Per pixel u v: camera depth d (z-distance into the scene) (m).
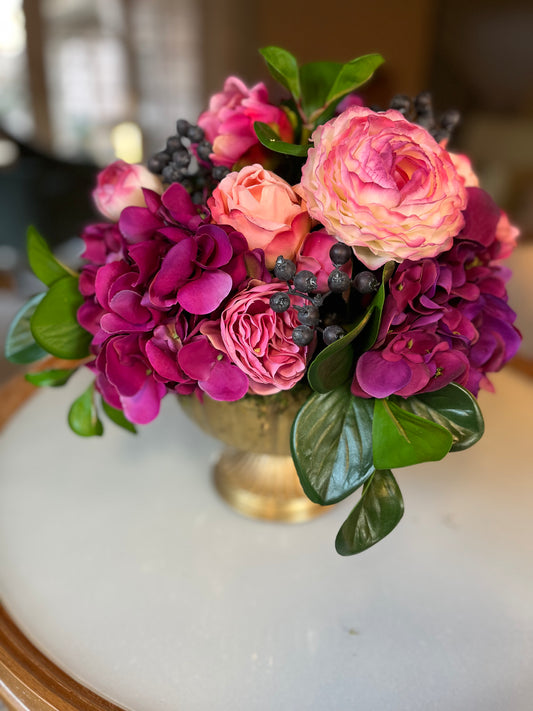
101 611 0.44
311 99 0.47
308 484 0.38
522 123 2.26
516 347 0.42
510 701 0.39
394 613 0.44
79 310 0.42
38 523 0.51
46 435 0.62
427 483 0.56
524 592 0.46
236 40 3.04
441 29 2.58
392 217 0.34
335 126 0.36
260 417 0.45
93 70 3.10
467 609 0.45
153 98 3.20
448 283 0.37
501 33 2.42
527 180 2.14
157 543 0.50
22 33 2.97
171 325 0.37
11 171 1.59
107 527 0.51
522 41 2.38
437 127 0.45
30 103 3.14
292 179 0.42
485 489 0.56
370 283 0.36
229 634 0.42
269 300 0.36
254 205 0.36
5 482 0.55
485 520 0.53
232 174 0.37
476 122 2.34
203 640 0.42
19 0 2.88
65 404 0.67
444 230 0.36
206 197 0.43
